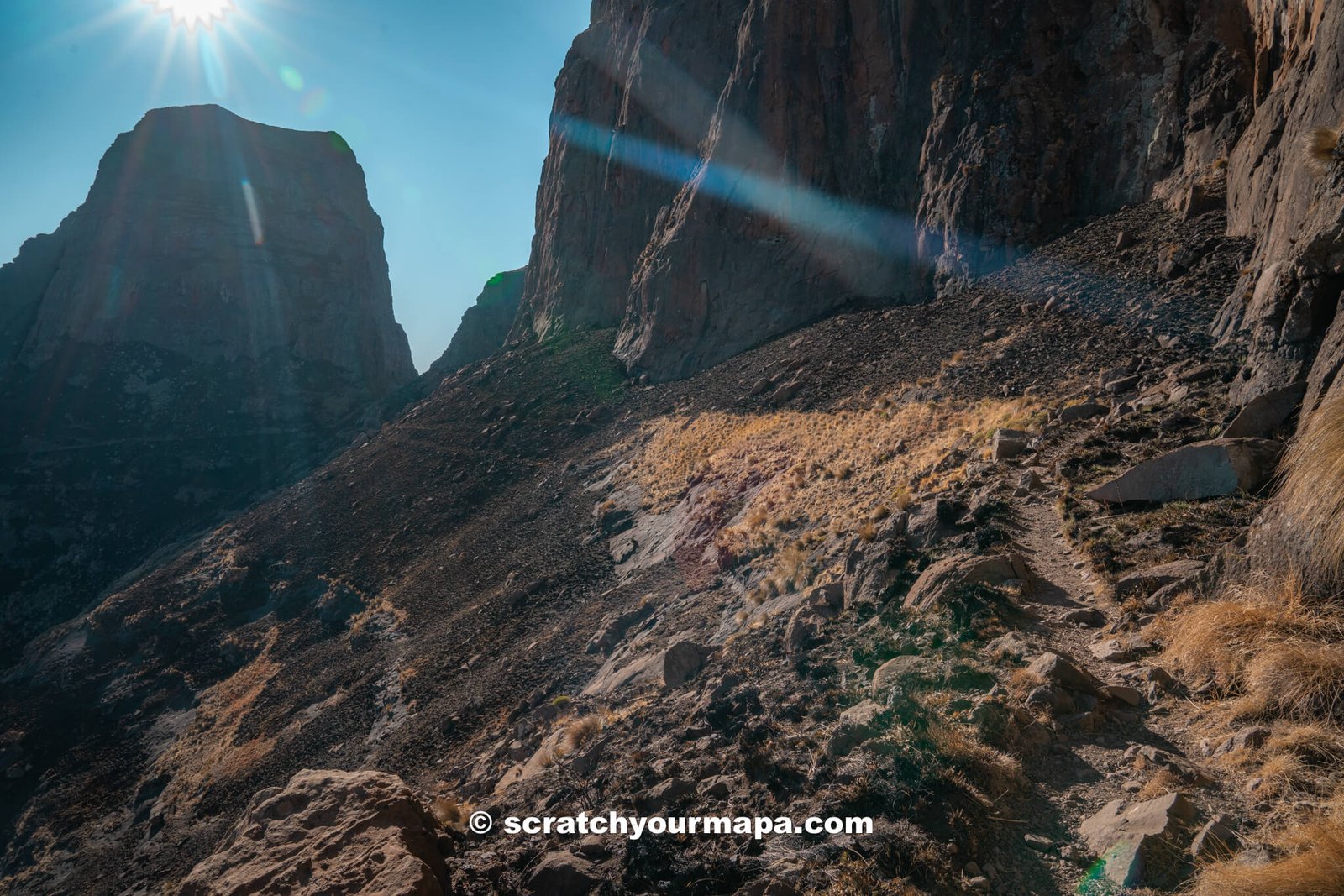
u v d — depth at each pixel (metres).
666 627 19.88
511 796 10.68
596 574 31.91
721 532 25.86
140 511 107.56
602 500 40.72
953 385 25.56
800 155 50.41
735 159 53.91
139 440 119.12
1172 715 6.54
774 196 51.50
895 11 45.47
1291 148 15.25
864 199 46.81
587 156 80.19
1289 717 5.89
